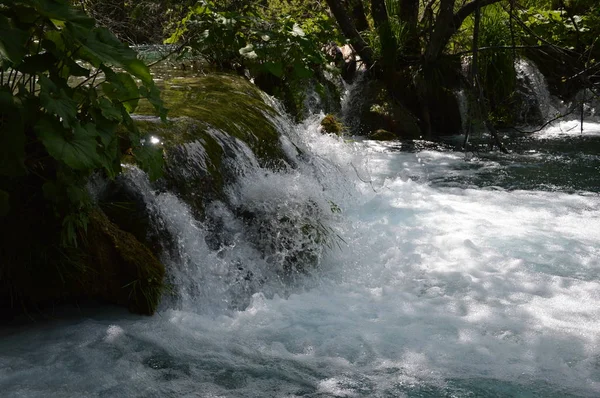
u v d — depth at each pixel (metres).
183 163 4.69
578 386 3.35
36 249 3.66
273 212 4.95
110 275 3.89
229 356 3.60
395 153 8.71
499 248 5.11
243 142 5.40
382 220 5.77
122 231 4.04
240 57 8.28
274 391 3.28
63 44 3.53
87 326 3.78
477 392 3.29
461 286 4.47
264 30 8.07
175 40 8.55
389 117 9.98
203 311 4.12
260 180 5.22
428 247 5.12
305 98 9.11
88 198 3.67
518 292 4.37
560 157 8.42
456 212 6.02
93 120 3.52
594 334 3.83
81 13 3.37
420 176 7.45
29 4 3.18
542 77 11.37
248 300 4.28
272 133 5.94
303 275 4.59
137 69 3.69
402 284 4.53
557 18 11.71
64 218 3.53
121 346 3.62
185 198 4.57
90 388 3.24
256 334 3.86
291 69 8.55
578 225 5.66
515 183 7.13
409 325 3.96
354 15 11.68
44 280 3.74
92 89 3.50
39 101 3.27
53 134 3.20
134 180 4.26
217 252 4.46
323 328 3.93
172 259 4.20
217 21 7.91
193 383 3.33
